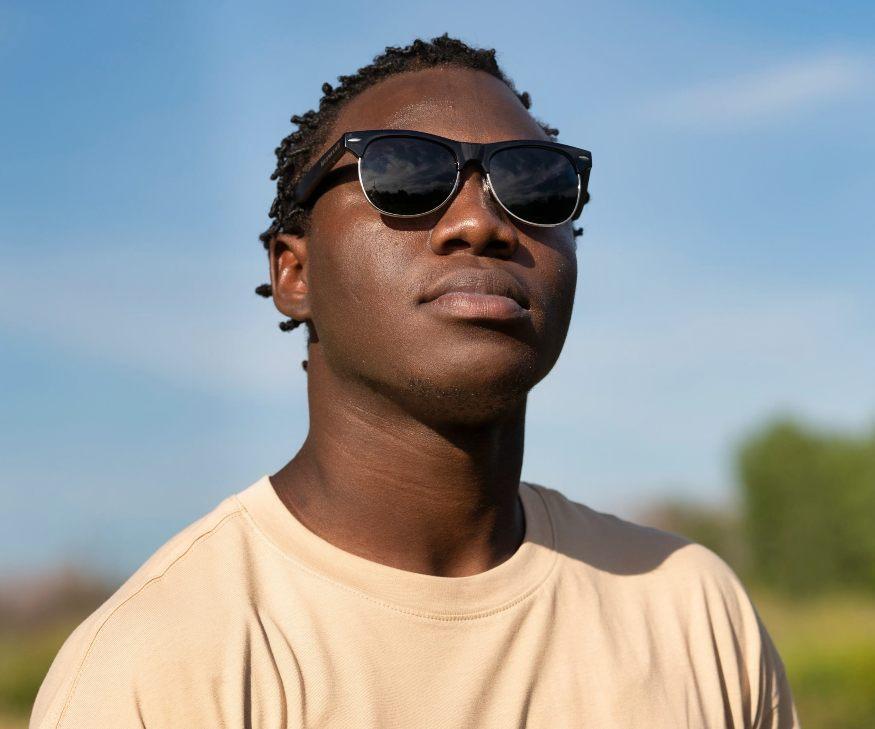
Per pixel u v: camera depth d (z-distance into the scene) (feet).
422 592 6.07
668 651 6.73
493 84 6.93
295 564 6.07
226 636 5.63
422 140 6.19
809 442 110.73
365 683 5.77
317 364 6.70
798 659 51.01
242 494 6.47
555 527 7.00
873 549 105.40
